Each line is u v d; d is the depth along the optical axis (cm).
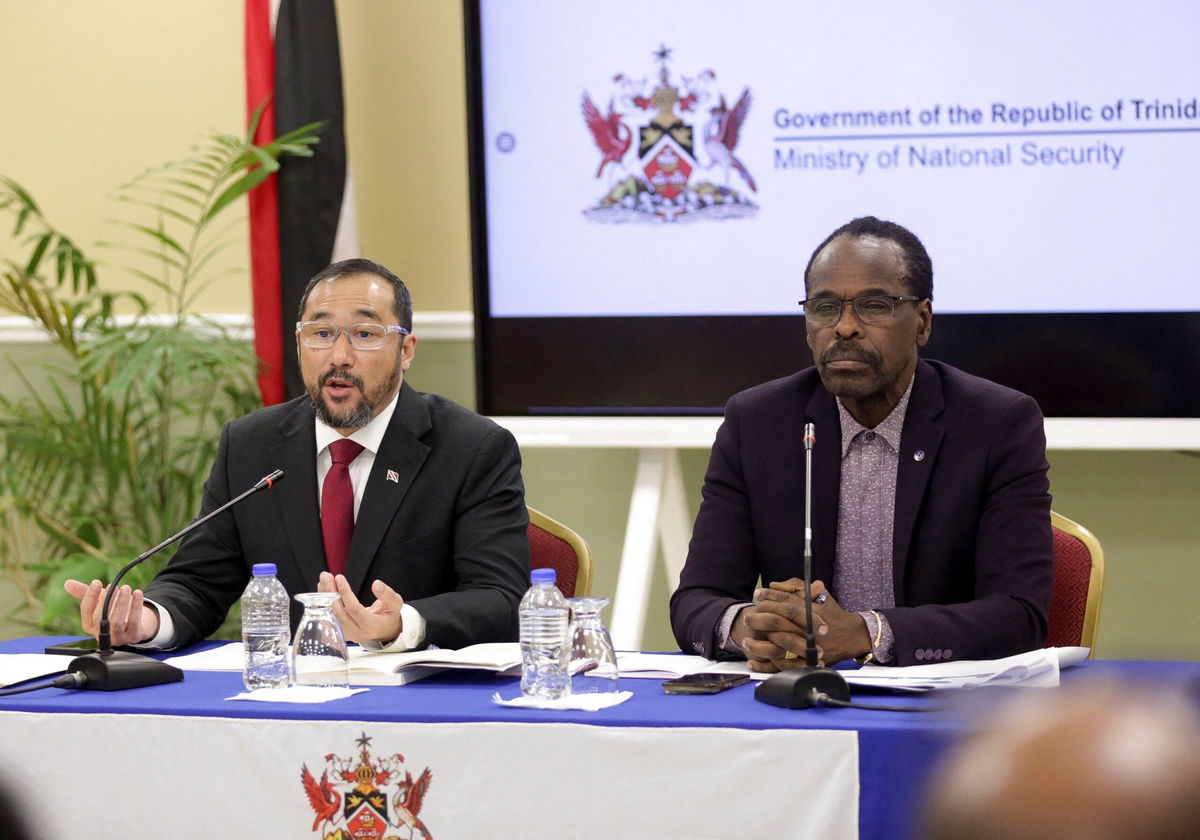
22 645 505
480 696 366
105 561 839
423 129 920
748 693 364
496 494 545
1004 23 784
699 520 525
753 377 825
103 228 960
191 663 448
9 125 969
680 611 487
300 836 342
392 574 534
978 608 440
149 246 951
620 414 840
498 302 852
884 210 804
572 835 325
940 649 422
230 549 552
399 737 335
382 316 544
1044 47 782
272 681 389
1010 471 484
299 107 855
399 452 545
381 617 440
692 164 823
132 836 354
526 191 843
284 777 343
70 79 961
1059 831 74
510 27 837
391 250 927
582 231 839
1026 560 469
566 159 838
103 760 356
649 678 402
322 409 538
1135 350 783
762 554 515
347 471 547
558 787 325
